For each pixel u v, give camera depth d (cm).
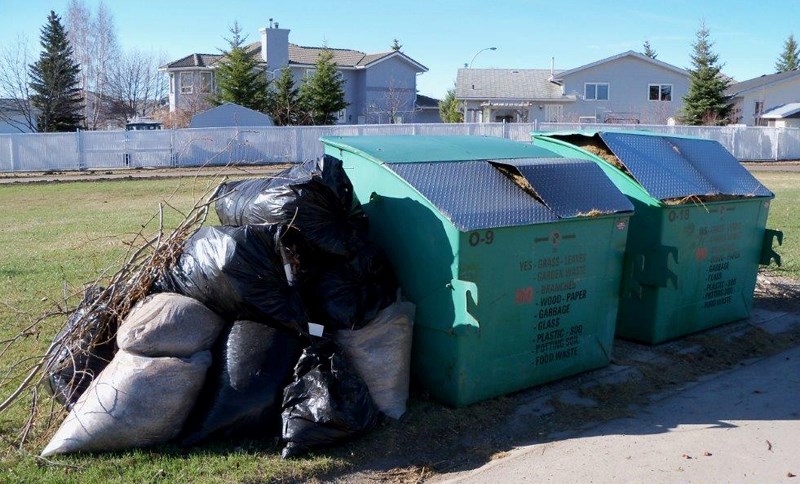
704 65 5009
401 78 5591
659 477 432
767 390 578
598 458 457
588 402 546
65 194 2097
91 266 977
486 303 510
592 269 573
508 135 3097
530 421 509
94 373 482
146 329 442
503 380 531
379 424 480
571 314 564
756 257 747
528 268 530
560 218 535
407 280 529
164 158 2889
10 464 421
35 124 5722
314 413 435
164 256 499
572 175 577
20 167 2788
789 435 492
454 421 496
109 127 6228
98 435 421
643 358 636
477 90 5481
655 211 634
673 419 520
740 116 5491
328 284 496
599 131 705
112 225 1417
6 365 586
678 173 678
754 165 3162
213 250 466
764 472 439
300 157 2967
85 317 492
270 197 493
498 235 508
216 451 433
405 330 507
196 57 5550
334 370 454
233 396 437
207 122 3731
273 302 462
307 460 429
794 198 1817
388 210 537
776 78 5466
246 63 4447
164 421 431
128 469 411
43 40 5275
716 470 441
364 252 509
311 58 5459
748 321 745
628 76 5425
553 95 5447
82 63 5884
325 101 4453
